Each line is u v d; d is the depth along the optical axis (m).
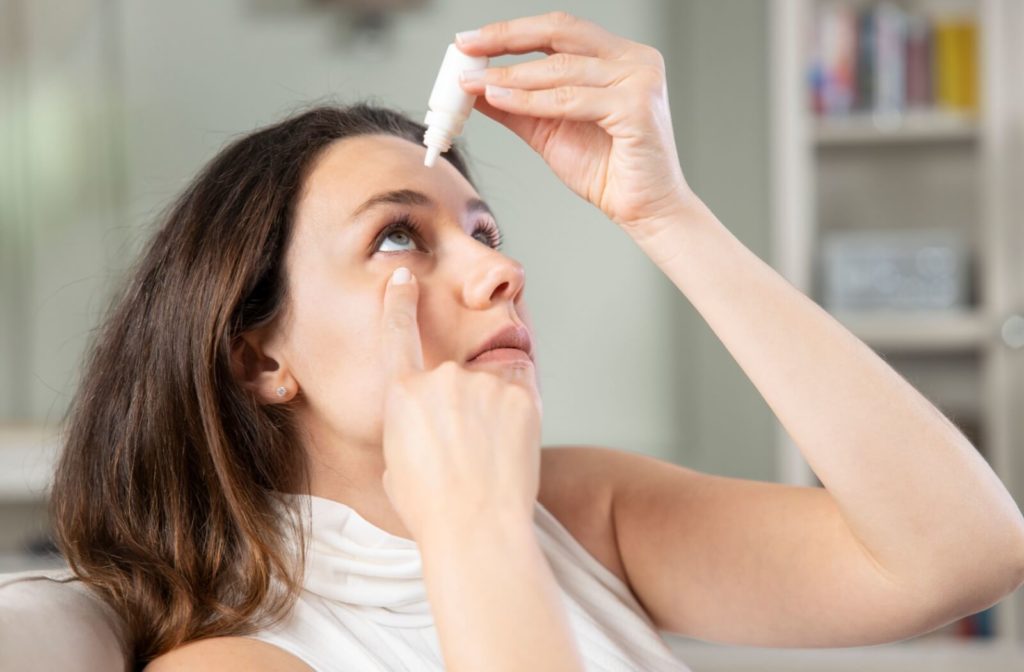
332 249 0.86
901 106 2.57
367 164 0.87
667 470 1.06
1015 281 2.51
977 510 0.80
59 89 2.66
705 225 0.80
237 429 0.88
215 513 0.88
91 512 0.93
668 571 1.00
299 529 0.86
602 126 0.78
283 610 0.84
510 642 0.61
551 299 2.69
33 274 2.64
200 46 2.66
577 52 0.79
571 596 0.95
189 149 2.66
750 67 2.62
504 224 2.67
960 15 2.63
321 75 2.66
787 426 0.80
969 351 2.65
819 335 0.79
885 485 0.79
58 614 0.77
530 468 0.66
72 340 2.64
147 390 0.92
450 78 0.80
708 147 2.63
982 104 2.52
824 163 2.72
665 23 2.64
